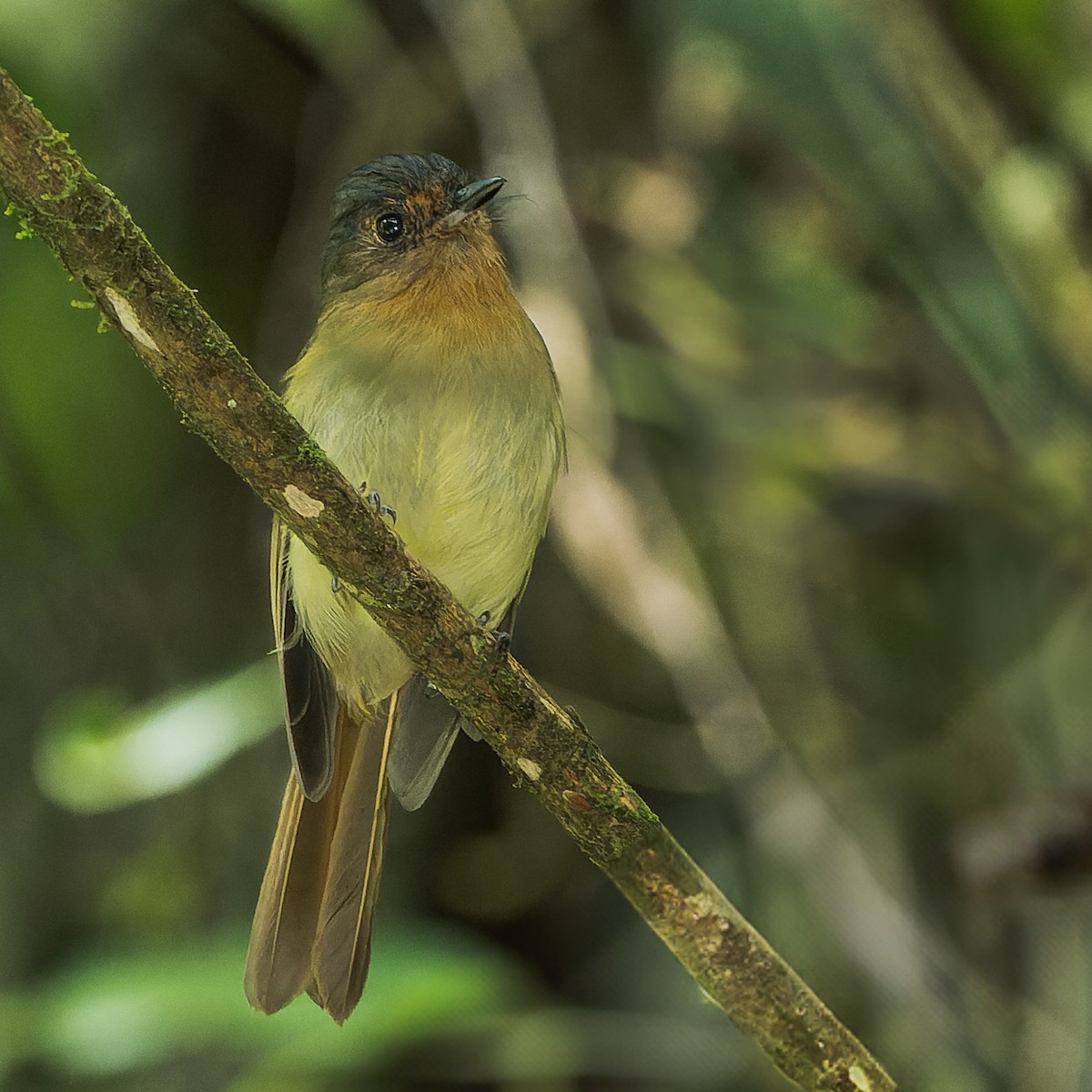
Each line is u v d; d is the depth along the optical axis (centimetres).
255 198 896
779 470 935
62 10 773
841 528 955
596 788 495
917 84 847
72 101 790
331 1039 666
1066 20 841
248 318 895
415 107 881
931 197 867
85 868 849
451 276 660
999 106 873
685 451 929
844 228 948
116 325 432
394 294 659
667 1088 923
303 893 623
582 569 800
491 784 955
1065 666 948
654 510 851
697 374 935
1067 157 880
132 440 833
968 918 910
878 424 950
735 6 845
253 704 721
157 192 866
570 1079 925
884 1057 876
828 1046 496
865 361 957
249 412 445
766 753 830
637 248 944
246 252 896
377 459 643
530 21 905
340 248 700
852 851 850
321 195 878
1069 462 904
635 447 865
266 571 877
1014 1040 885
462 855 945
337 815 638
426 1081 894
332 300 702
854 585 954
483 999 684
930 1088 865
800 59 843
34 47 766
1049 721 933
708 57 884
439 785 941
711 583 917
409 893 921
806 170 945
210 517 870
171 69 862
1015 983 900
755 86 851
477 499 650
